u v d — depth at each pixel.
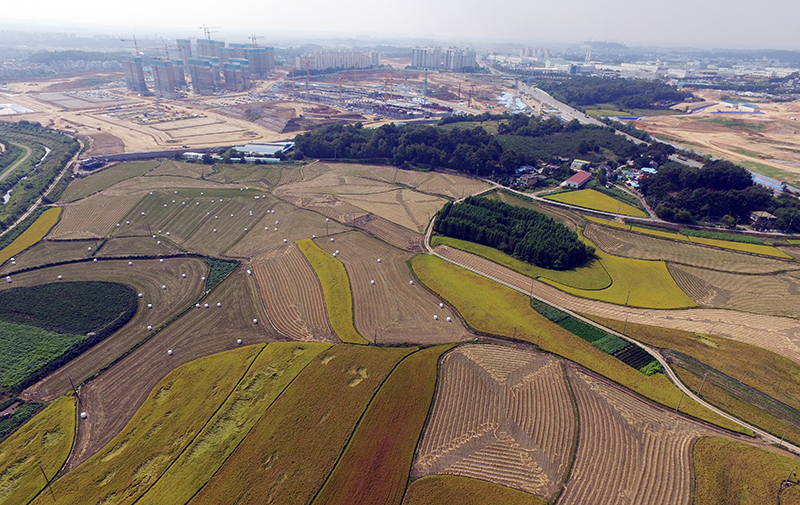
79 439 71.12
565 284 116.81
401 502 61.47
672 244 140.25
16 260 124.12
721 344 94.19
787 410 78.38
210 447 69.12
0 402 77.69
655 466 67.44
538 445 70.81
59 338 92.94
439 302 108.62
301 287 113.75
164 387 80.94
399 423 73.44
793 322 101.88
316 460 66.81
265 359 87.69
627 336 96.94
